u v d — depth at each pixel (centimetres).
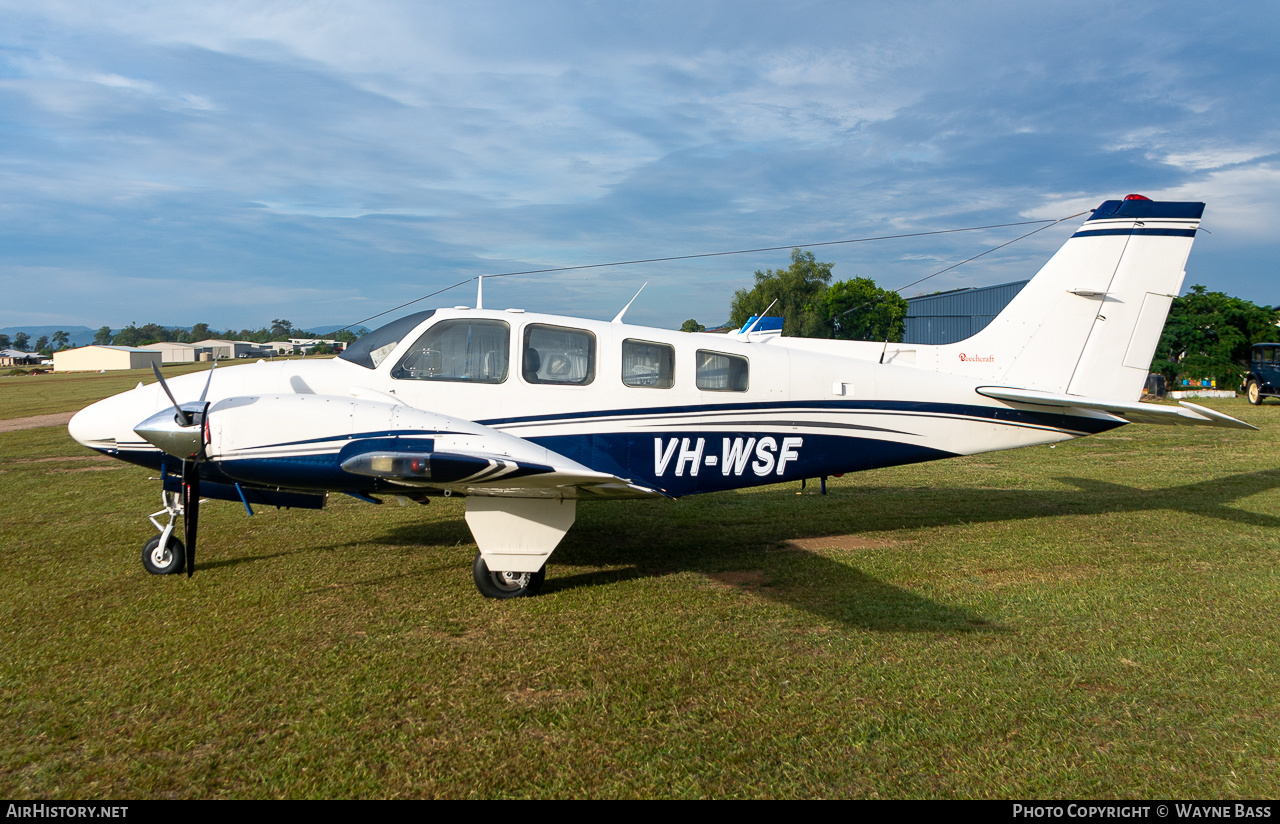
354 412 511
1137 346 687
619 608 483
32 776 287
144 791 279
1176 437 1375
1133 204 677
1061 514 764
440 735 320
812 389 625
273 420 497
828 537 683
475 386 564
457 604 490
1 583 531
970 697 354
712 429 602
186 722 329
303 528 714
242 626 446
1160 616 459
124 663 390
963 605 484
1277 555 597
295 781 286
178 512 567
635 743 314
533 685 368
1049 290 686
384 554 618
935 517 762
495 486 475
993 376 686
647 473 593
